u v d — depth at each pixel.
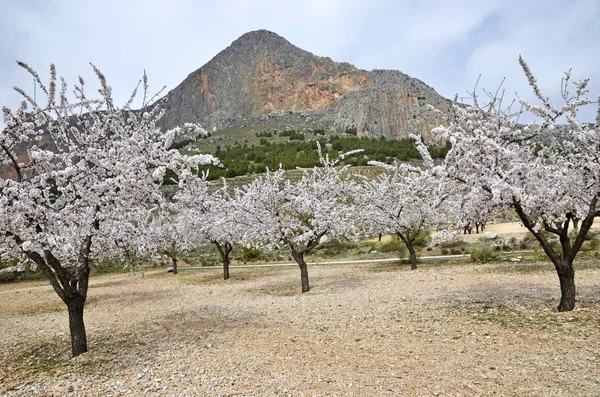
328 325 9.99
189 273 27.39
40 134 8.89
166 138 9.70
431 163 12.88
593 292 11.11
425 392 5.58
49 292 21.67
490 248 21.45
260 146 132.12
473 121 9.76
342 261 28.14
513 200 9.55
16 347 10.55
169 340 9.71
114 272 31.55
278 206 17.12
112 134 9.92
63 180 8.62
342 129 176.25
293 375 6.60
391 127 179.88
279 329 9.96
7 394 6.75
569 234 23.89
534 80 8.75
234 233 19.36
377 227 21.02
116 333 11.16
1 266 29.56
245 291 17.56
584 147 8.97
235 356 7.89
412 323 9.53
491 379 5.84
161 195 9.86
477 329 8.55
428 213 19.42
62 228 8.26
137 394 6.23
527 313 9.52
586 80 8.49
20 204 7.36
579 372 5.79
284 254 34.25
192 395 6.01
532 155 10.16
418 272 18.72
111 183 8.36
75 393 6.51
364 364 6.94
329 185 17.92
